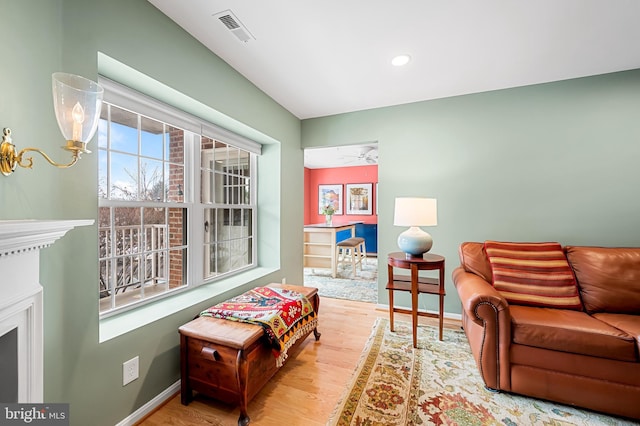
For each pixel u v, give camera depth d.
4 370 0.83
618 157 2.33
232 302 1.91
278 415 1.47
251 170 3.05
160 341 1.59
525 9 1.60
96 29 1.26
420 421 1.41
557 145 2.50
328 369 1.90
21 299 0.82
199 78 1.87
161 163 1.97
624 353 1.38
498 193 2.70
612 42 1.91
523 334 1.55
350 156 5.82
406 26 1.75
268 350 1.65
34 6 1.05
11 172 0.97
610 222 2.36
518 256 2.12
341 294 3.68
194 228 2.22
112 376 1.33
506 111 2.66
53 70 1.11
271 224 3.06
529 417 1.44
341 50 2.01
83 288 1.22
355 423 1.40
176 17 1.64
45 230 0.81
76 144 0.89
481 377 1.75
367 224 6.80
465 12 1.62
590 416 1.44
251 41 1.88
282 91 2.69
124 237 1.73
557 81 2.49
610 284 1.84
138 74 1.47
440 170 2.90
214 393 1.49
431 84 2.57
